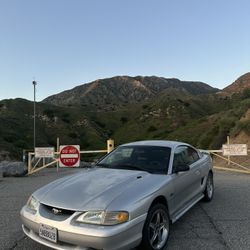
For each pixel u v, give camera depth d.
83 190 5.08
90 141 101.56
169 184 5.76
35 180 13.28
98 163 6.73
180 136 67.44
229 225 6.55
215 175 13.80
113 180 5.44
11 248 5.46
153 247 5.12
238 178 12.66
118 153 6.88
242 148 15.45
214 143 30.73
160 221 5.39
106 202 4.68
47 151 16.19
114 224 4.49
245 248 5.40
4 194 9.93
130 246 4.62
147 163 6.29
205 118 72.25
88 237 4.41
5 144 47.72
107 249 4.40
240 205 8.08
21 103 115.62
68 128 108.94
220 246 5.49
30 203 5.20
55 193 5.10
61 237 4.57
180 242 5.67
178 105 122.00
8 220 7.02
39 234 4.80
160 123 113.06
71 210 4.64
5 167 14.95
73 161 16.19
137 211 4.76
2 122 86.25
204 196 8.19
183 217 7.09
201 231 6.21
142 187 5.23
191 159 7.48
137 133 110.25
